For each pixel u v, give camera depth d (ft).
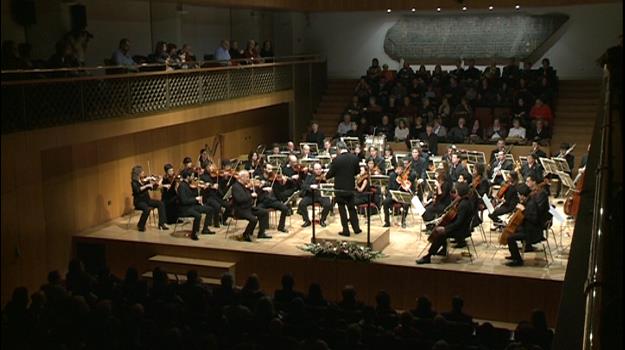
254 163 60.34
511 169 60.13
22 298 33.68
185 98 61.36
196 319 33.24
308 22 96.02
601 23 84.02
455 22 90.53
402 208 54.39
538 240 43.73
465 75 83.35
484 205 52.31
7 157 45.01
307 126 87.04
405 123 77.36
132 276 39.01
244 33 87.92
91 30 63.41
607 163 15.21
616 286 11.26
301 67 84.79
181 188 51.80
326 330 31.27
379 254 46.75
